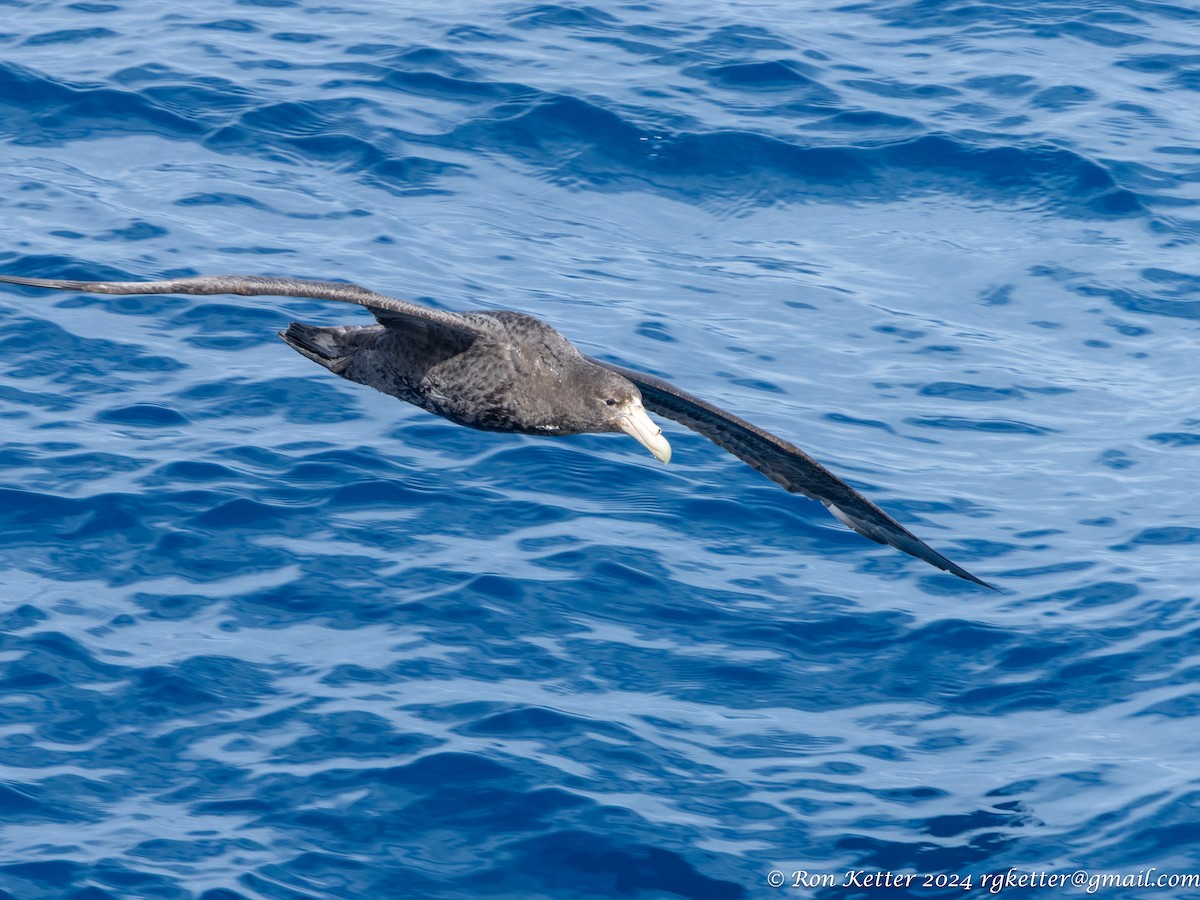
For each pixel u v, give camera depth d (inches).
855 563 1152.2
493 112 1713.8
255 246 1464.1
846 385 1355.8
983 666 1056.2
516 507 1175.0
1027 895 872.9
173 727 970.1
